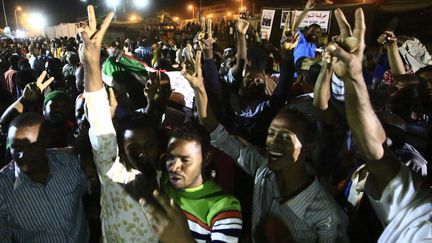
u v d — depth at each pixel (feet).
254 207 6.82
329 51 4.12
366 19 34.86
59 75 22.86
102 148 5.91
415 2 34.91
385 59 16.05
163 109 10.35
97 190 7.21
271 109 10.58
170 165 5.94
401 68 12.50
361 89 4.23
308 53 16.05
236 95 12.32
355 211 6.73
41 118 6.40
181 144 5.86
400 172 4.68
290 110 6.21
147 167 6.71
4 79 24.68
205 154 6.19
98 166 6.13
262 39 26.78
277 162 6.05
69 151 7.10
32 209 6.32
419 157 7.13
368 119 4.35
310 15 26.76
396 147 7.33
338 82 9.08
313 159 8.07
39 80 10.27
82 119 9.97
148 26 82.38
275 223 6.31
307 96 9.59
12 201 6.24
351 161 8.14
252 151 7.81
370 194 5.06
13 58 28.04
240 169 8.98
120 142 6.99
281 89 10.46
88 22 5.38
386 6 35.86
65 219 6.63
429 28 34.65
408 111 9.53
